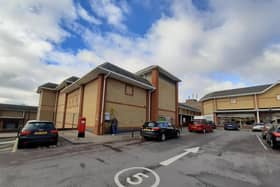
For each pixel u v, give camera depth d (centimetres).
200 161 583
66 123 2067
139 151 735
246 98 2859
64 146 817
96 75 1434
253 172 467
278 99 2531
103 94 1347
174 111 2328
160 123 1185
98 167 483
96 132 1269
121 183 368
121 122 1493
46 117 2597
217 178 414
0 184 350
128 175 422
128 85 1634
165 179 400
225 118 3056
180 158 622
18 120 2969
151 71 2062
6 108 2853
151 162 555
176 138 1273
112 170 459
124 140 1073
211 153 724
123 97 1553
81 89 1683
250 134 1648
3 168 459
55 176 403
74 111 1862
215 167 511
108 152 696
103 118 1318
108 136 1212
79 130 1095
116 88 1491
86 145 859
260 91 2702
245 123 2808
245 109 2820
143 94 1830
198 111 3791
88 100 1559
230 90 3309
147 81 1966
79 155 630
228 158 633
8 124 2848
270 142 942
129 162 548
